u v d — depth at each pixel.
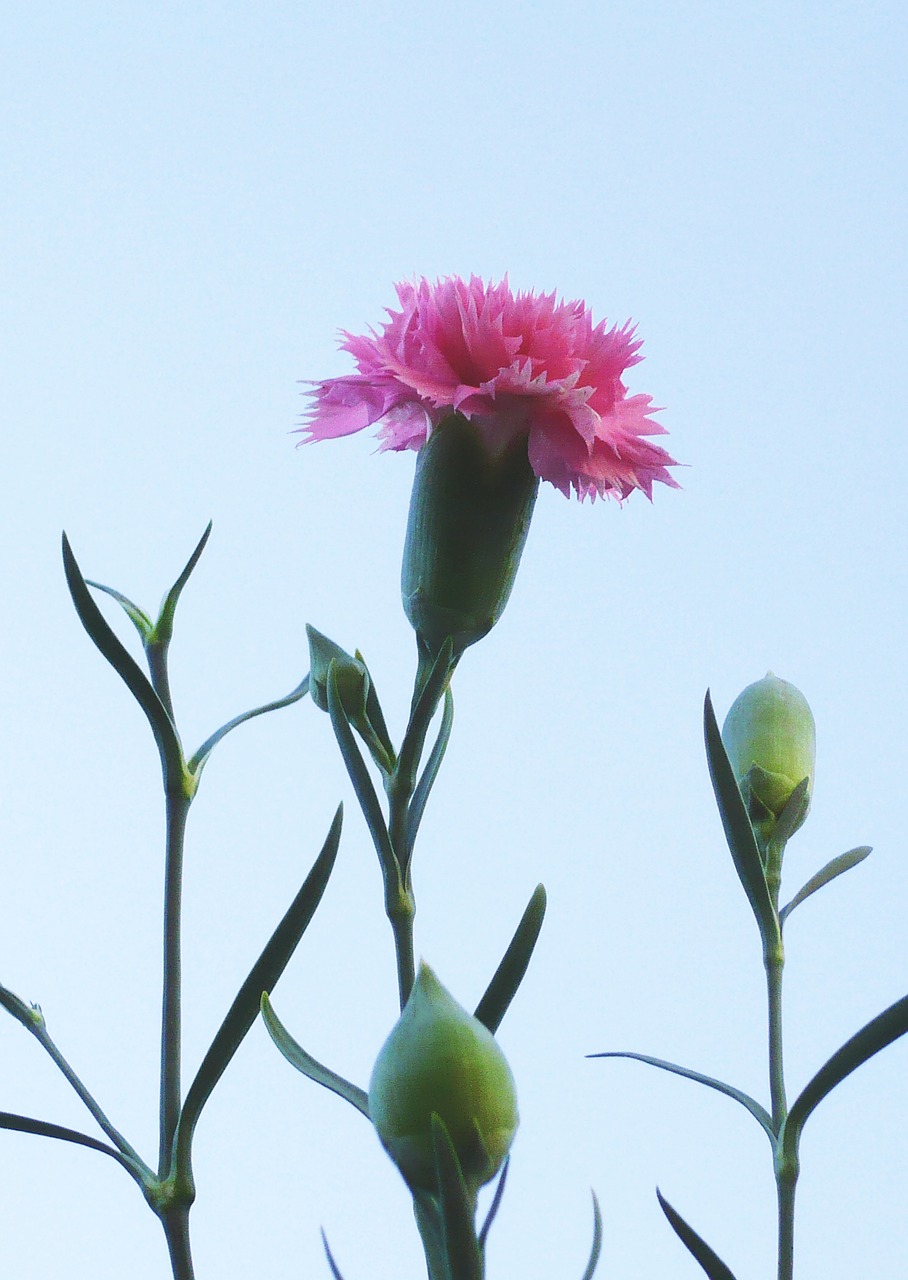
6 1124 0.60
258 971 0.60
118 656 0.61
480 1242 0.58
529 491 0.63
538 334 0.62
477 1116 0.56
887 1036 0.61
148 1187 0.60
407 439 0.63
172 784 0.61
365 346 0.63
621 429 0.63
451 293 0.62
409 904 0.62
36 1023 0.61
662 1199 0.61
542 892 0.61
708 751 0.63
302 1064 0.61
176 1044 0.61
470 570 0.63
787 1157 0.61
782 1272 0.61
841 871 0.64
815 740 0.65
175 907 0.61
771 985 0.63
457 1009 0.57
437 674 0.62
